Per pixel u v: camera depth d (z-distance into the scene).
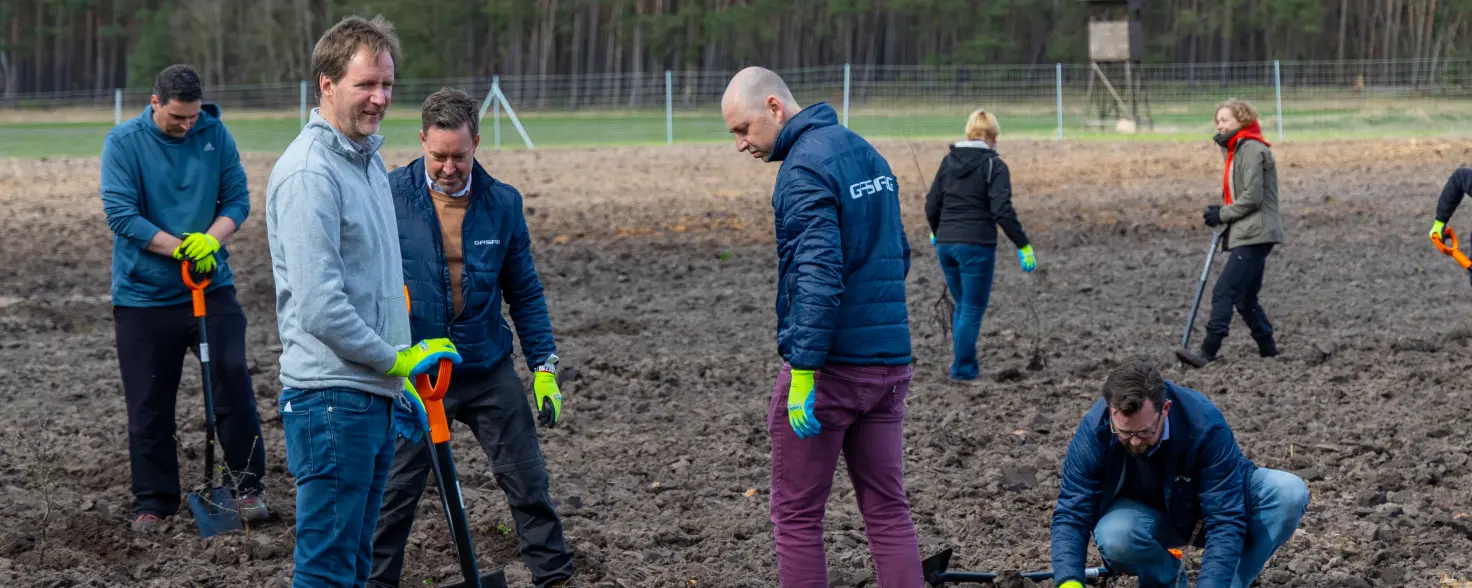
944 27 95.69
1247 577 5.69
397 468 6.07
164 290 7.22
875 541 5.55
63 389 10.93
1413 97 52.44
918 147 34.22
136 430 7.32
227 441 7.40
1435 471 7.95
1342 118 43.12
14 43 100.00
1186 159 30.12
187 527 7.35
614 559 6.80
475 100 5.90
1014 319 13.39
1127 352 11.66
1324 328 12.55
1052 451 8.70
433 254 5.94
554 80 96.88
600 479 8.35
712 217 21.69
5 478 8.31
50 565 6.73
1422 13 94.25
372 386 4.89
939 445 8.90
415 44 94.00
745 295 15.02
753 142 5.37
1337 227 19.33
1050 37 91.94
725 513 7.63
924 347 12.12
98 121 62.50
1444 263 16.12
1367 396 9.91
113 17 103.38
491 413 6.18
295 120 57.62
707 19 94.75
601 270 16.94
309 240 4.64
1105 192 24.41
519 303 6.30
